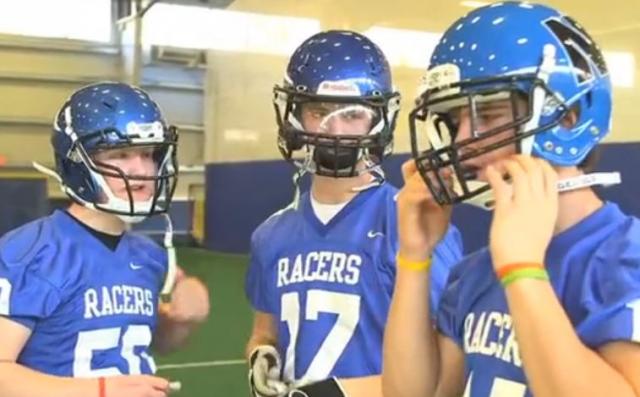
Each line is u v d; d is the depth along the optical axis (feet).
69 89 34.65
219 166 31.63
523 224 3.06
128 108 5.36
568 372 2.85
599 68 3.38
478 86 3.27
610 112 3.44
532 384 2.94
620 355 2.97
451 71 3.34
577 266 3.29
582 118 3.31
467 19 3.49
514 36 3.29
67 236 5.32
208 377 13.06
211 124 32.24
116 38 35.29
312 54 5.41
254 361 5.60
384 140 5.40
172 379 12.91
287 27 27.37
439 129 3.46
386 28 22.31
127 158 5.36
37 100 34.12
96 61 35.04
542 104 3.23
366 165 5.42
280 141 5.57
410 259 4.06
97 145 5.26
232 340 15.55
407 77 21.45
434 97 3.37
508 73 3.24
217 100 31.89
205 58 34.40
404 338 4.02
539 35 3.29
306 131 5.35
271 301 5.74
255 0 29.25
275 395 5.43
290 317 5.56
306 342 5.44
